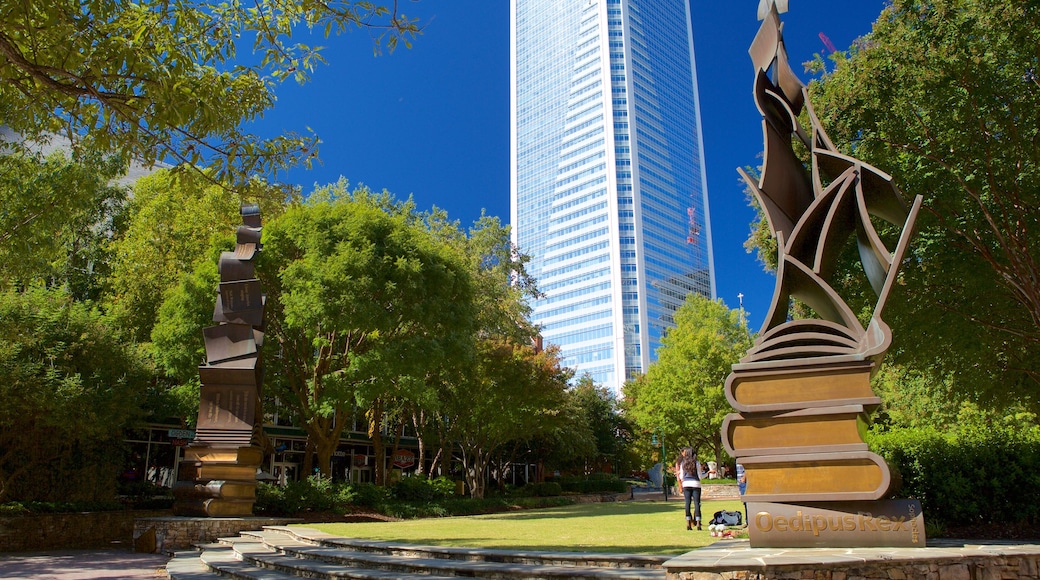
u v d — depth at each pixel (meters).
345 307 20.17
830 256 9.10
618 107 145.62
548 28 163.75
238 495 17.42
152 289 26.72
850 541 7.45
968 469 11.37
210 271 21.55
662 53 160.25
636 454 60.41
